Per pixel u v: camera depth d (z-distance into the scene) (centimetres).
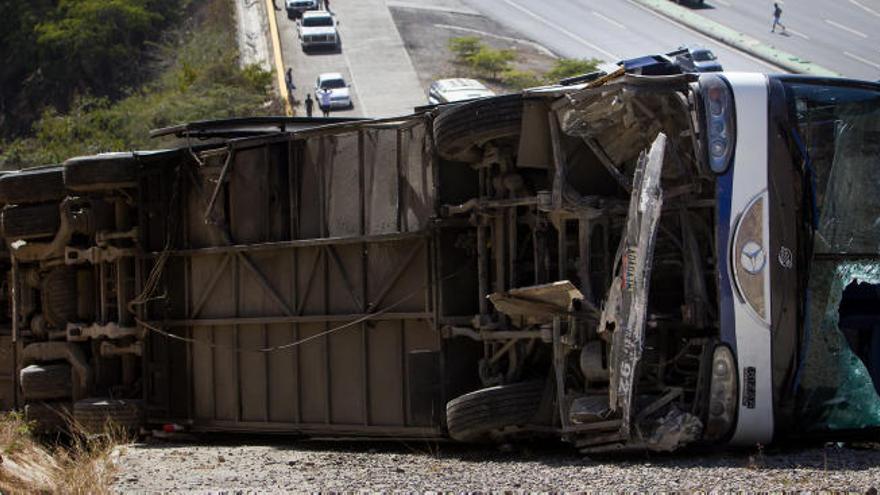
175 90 7075
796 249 1273
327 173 1667
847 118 1339
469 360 1502
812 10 7538
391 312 1553
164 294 1894
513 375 1412
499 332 1408
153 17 9500
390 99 6525
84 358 1973
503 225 1430
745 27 7200
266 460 1470
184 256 1877
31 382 1958
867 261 1329
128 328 1927
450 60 7356
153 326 1892
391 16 8544
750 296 1250
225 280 1812
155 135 1914
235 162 1798
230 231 1806
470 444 1503
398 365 1559
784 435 1297
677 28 7494
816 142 1324
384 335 1577
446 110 1439
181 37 9200
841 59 6303
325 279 1648
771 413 1258
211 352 1828
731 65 6262
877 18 7281
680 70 1328
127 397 1972
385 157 1589
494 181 1428
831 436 1323
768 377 1253
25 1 10031
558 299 1304
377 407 1580
